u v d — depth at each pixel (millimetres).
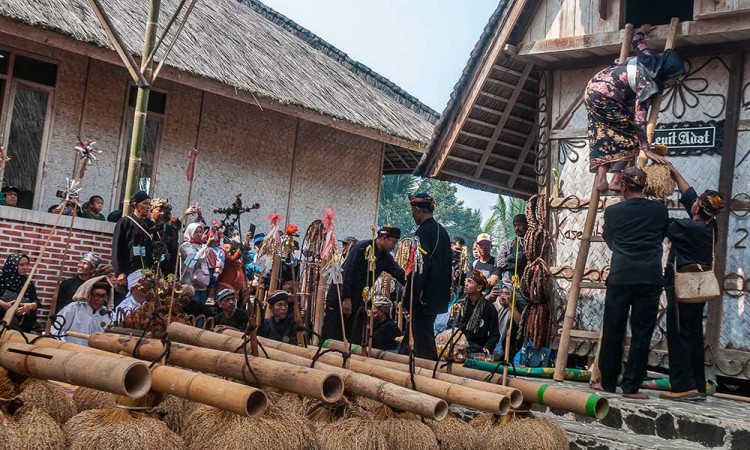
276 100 13109
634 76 6914
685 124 7871
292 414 4055
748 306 7355
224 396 3600
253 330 4500
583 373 7531
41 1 10602
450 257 6992
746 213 7469
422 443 4316
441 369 5215
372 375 4840
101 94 12414
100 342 4852
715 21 7277
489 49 8852
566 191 8633
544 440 4527
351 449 4125
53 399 4223
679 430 5766
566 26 8344
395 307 8953
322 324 7281
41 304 8945
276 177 15297
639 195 6578
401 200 41656
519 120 9766
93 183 12328
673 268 6461
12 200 10664
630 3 9680
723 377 8195
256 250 9734
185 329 5117
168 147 13359
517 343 8406
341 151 16719
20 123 11586
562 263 8539
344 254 11047
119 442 3721
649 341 6387
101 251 9625
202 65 12273
